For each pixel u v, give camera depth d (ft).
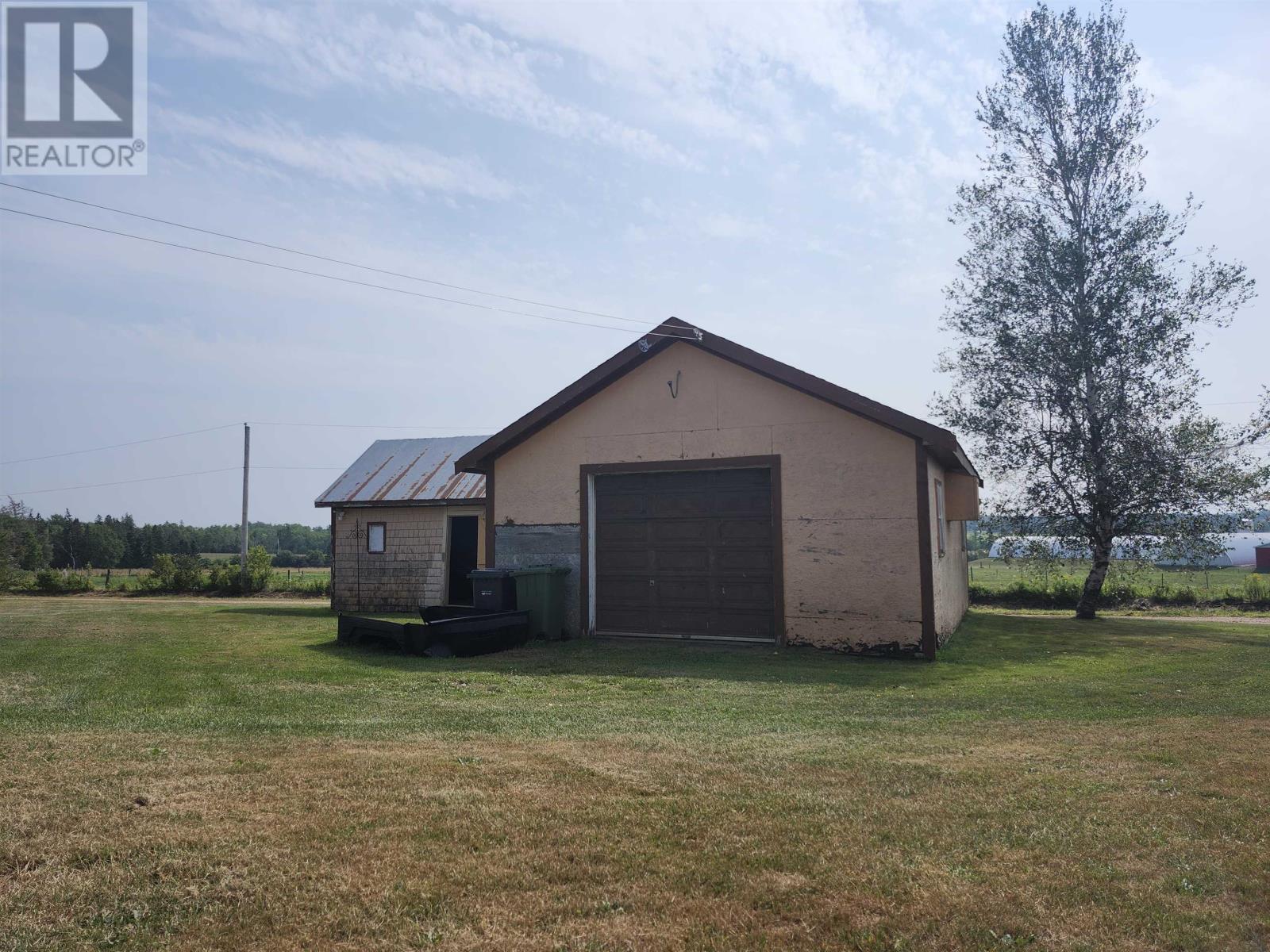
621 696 28.14
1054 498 68.59
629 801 16.11
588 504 44.01
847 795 16.52
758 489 41.16
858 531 38.58
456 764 18.61
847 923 11.44
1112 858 13.47
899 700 27.50
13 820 14.65
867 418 38.65
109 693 27.22
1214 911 11.67
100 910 11.73
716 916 11.67
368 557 65.57
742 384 41.16
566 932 11.25
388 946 10.92
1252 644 44.65
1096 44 69.82
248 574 100.37
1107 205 68.28
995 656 39.22
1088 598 67.82
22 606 71.72
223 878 12.69
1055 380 67.51
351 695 27.71
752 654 37.88
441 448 71.31
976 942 10.93
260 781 17.17
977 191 71.97
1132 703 26.96
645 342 41.83
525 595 42.39
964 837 14.32
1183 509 65.00
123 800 15.78
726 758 19.33
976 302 71.15
